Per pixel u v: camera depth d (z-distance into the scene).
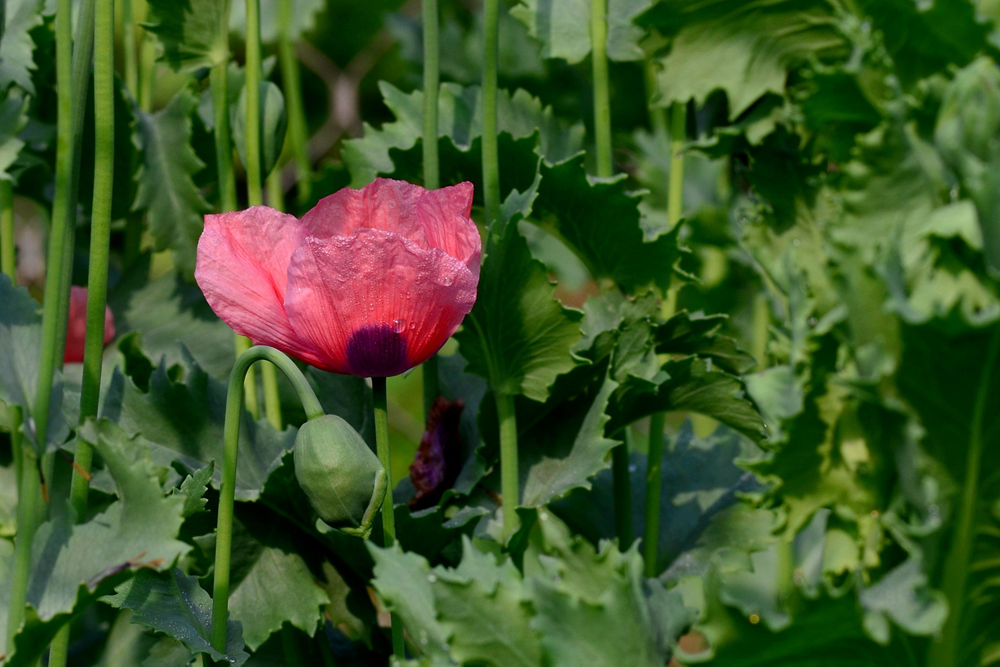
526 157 1.99
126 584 1.89
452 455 2.00
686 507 2.05
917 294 1.82
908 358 1.82
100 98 1.86
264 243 1.86
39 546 1.84
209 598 1.91
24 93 2.06
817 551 2.12
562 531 1.88
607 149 2.02
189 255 2.07
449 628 1.84
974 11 1.87
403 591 1.85
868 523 1.85
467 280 1.85
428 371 2.00
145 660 1.97
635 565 1.85
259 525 1.95
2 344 1.85
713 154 2.04
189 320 2.10
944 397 1.82
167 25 1.99
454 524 1.94
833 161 1.94
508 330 1.94
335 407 2.02
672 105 2.04
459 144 2.06
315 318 1.85
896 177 1.83
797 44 1.98
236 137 2.00
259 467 1.96
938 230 1.82
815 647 1.82
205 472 1.88
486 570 1.86
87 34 1.86
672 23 1.99
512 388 1.95
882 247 1.82
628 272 2.00
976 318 1.79
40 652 1.83
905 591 1.81
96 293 1.87
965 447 1.82
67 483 2.05
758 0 1.97
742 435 2.03
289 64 2.22
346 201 1.88
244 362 1.86
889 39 1.90
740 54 1.99
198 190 2.11
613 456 2.02
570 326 1.93
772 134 2.02
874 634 1.80
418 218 1.88
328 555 1.96
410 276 1.84
